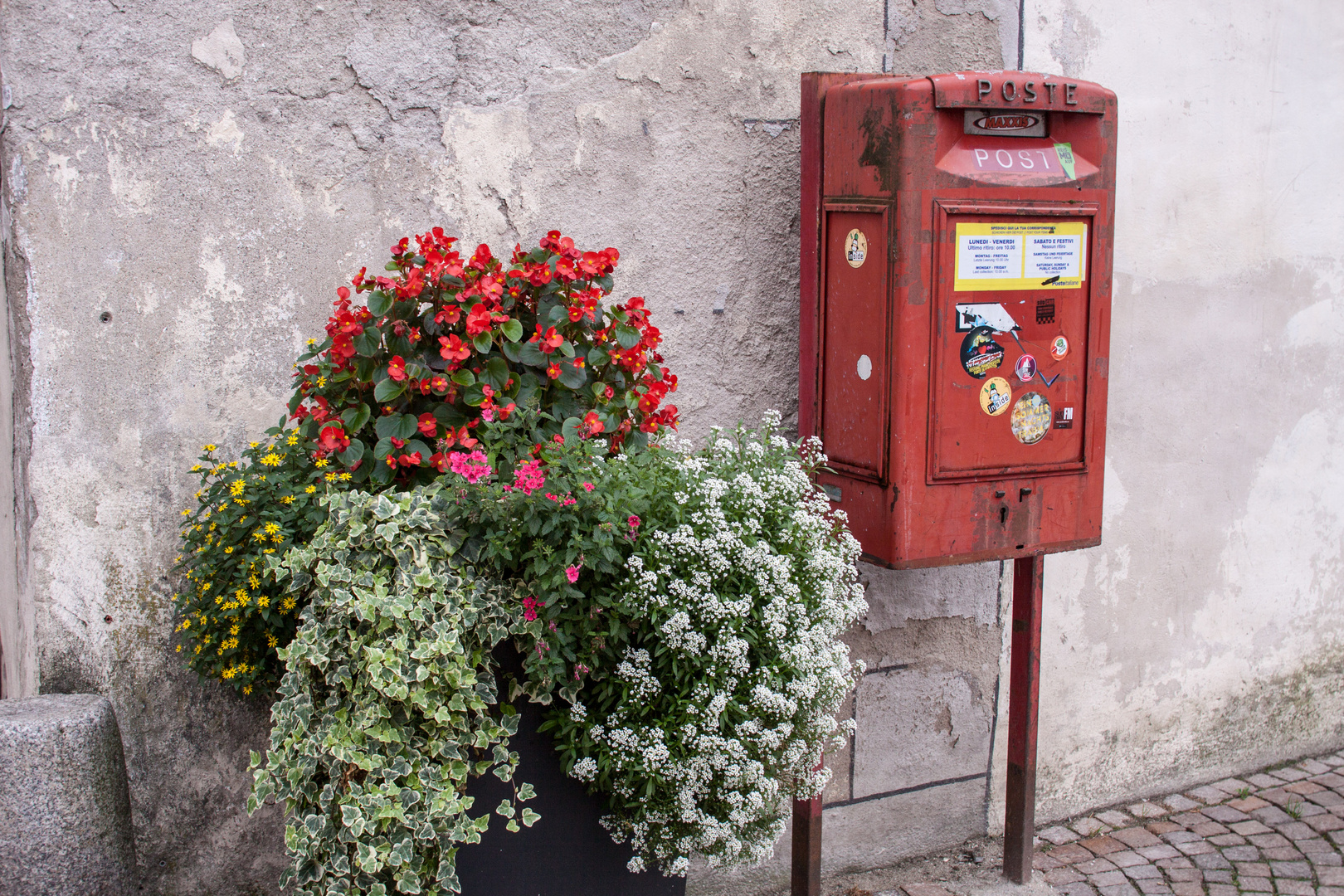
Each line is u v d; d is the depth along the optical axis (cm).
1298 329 471
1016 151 315
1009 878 391
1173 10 420
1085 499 339
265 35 291
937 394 310
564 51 325
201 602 268
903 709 400
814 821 345
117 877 266
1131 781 462
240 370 298
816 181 332
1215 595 470
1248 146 445
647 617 255
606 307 323
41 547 281
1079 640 439
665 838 265
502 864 266
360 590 226
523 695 258
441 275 265
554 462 248
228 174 291
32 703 269
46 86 272
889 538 314
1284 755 503
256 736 306
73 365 280
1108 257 331
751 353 363
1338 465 493
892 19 371
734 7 346
